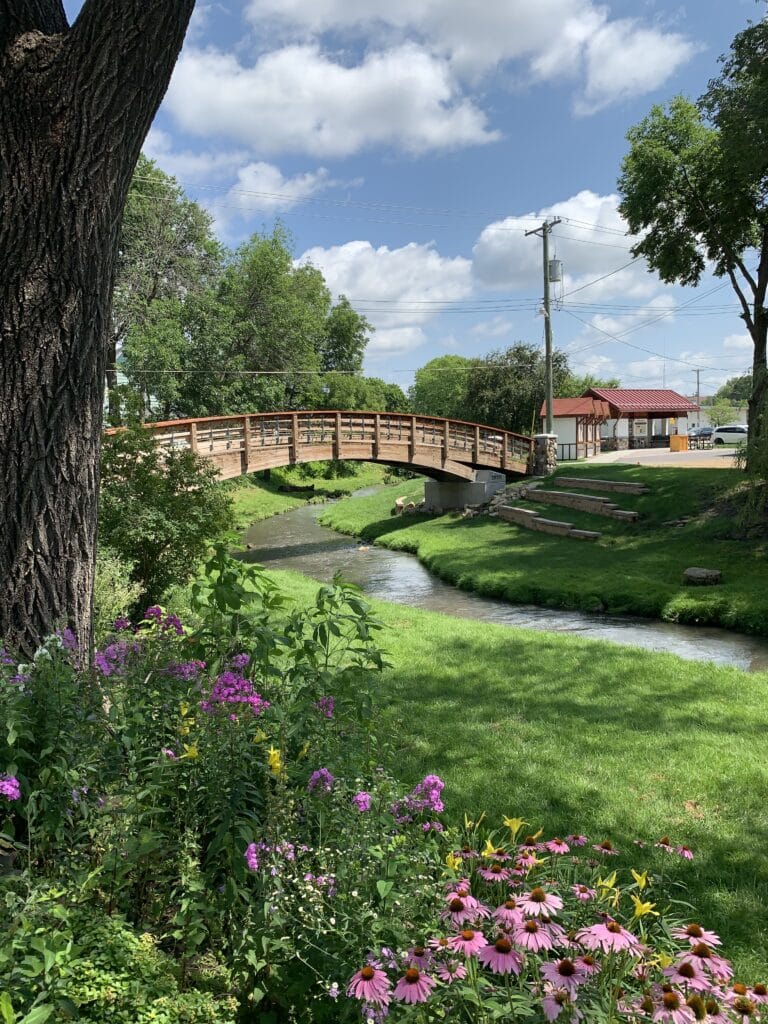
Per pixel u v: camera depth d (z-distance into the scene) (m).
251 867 2.08
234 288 33.56
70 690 2.66
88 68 3.22
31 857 2.42
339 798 2.38
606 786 4.58
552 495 21.58
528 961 1.91
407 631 9.59
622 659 7.97
